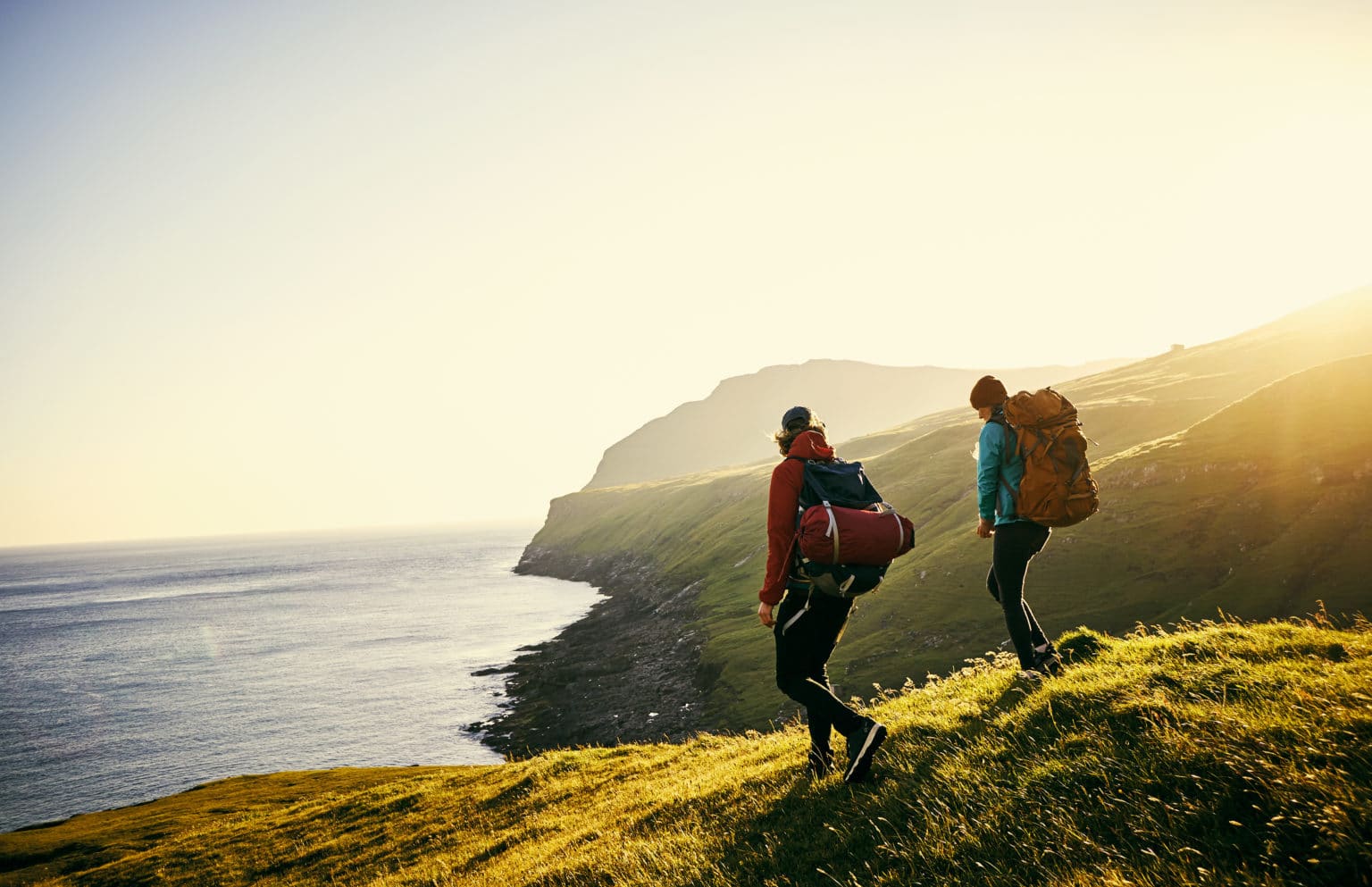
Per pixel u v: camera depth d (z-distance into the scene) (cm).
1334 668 572
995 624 5062
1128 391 11131
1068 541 5475
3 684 9869
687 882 654
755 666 6194
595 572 18638
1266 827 417
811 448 660
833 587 611
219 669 9806
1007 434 716
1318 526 4472
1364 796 402
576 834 1144
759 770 961
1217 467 5494
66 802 5503
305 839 2219
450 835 1677
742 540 12375
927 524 8175
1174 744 525
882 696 1115
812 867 586
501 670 8562
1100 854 453
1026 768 584
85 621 16225
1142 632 840
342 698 7800
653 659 7850
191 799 4425
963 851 513
